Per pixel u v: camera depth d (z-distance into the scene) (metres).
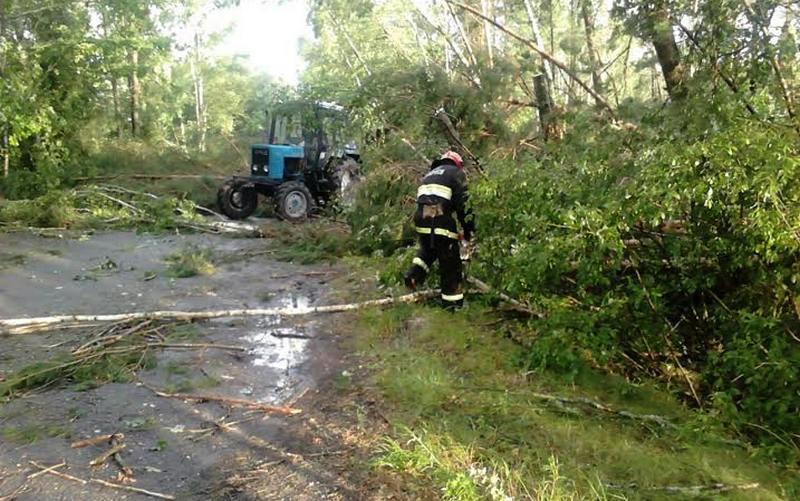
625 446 3.21
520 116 8.24
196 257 8.07
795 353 3.35
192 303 6.28
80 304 6.18
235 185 12.20
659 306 3.96
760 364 3.31
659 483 2.91
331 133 11.79
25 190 12.92
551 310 4.34
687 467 3.02
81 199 11.79
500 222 4.90
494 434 3.38
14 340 5.07
